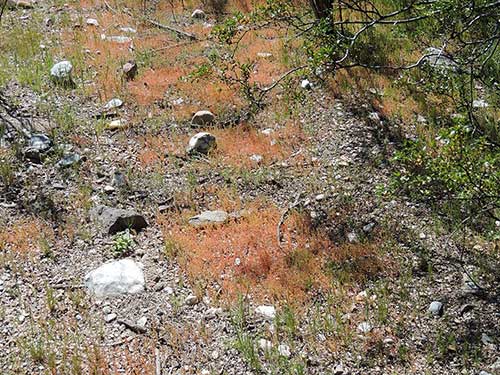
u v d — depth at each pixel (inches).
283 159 149.6
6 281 113.3
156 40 207.8
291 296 111.2
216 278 115.7
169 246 121.3
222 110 167.8
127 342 103.4
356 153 150.0
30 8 229.6
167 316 108.3
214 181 142.0
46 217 127.9
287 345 102.3
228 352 101.7
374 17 202.2
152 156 148.6
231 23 132.3
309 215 130.6
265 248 122.0
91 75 181.9
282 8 134.8
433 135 154.9
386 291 111.5
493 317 106.6
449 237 116.3
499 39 123.6
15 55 186.5
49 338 102.7
